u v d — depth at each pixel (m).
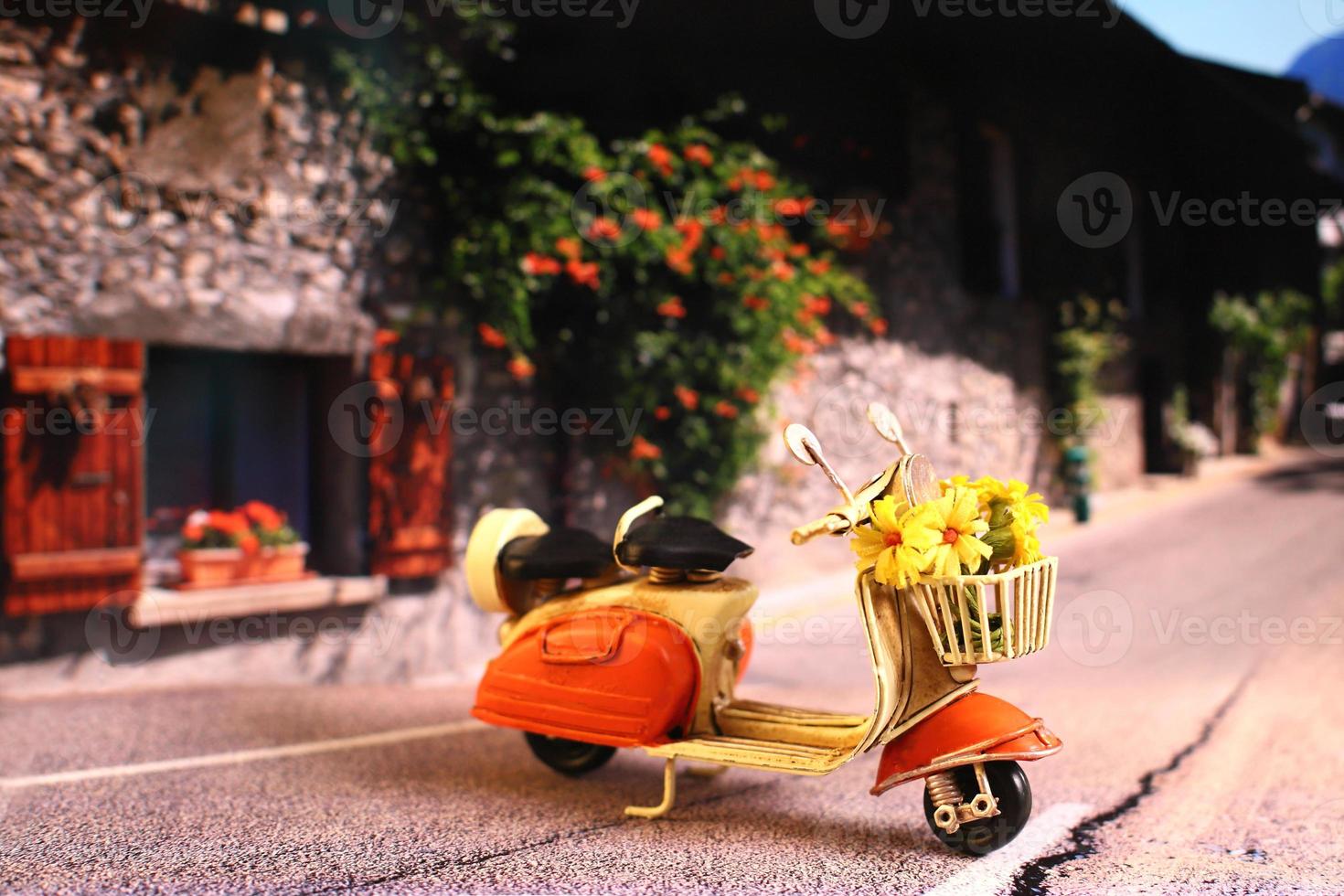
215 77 6.30
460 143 7.32
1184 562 10.38
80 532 5.75
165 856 3.25
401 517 6.95
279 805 3.83
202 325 6.24
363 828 3.55
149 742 4.83
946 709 3.26
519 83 7.82
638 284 7.76
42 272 5.74
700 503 8.31
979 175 12.32
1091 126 14.75
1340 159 28.23
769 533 9.34
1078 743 4.77
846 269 10.09
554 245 7.23
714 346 8.00
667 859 3.22
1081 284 14.59
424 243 7.22
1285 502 14.29
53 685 5.78
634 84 8.49
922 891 2.94
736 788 4.12
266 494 6.99
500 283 7.20
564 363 7.86
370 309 6.96
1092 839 3.41
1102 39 12.54
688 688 3.69
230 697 5.95
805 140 9.77
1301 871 3.10
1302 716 5.29
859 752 3.22
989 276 12.27
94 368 5.76
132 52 6.00
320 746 4.81
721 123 8.88
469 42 7.42
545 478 7.88
